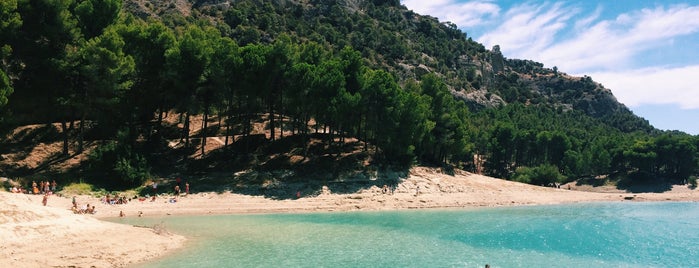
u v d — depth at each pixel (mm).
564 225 46125
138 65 63531
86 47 57219
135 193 52406
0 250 23766
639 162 118125
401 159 72938
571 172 123125
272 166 63281
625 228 44656
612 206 69938
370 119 70312
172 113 81188
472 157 119188
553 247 34250
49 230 28016
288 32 194750
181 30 146000
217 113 83125
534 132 127625
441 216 51125
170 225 40750
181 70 60844
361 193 60281
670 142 120375
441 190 68500
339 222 44781
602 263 29359
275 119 85562
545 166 108125
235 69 62719
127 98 62938
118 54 58688
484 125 149000
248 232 38000
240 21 187250
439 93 87500
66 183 50875
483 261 29031
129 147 56906
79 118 67562
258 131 78625
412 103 68375
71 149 59750
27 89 64562
